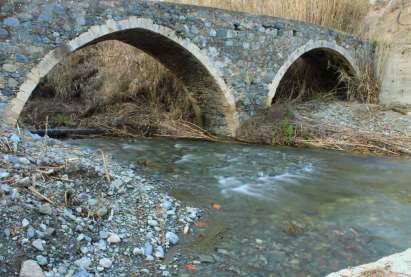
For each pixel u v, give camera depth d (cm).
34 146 592
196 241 422
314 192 616
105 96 1291
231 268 371
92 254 357
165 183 623
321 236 450
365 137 945
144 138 1066
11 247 325
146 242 397
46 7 769
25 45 758
